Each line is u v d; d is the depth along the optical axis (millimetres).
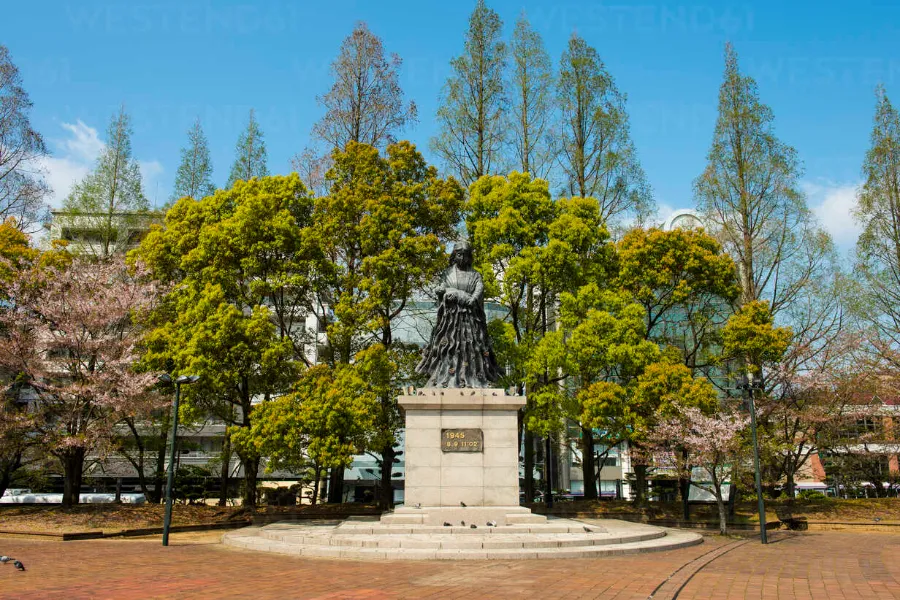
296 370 26391
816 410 30297
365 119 31656
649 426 26031
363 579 11391
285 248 26984
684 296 28703
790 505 29859
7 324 24922
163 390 26375
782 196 31312
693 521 26141
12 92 30047
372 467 47719
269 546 16047
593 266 28656
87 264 26062
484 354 20484
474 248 29047
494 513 17641
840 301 31688
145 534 20891
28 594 9836
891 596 10336
